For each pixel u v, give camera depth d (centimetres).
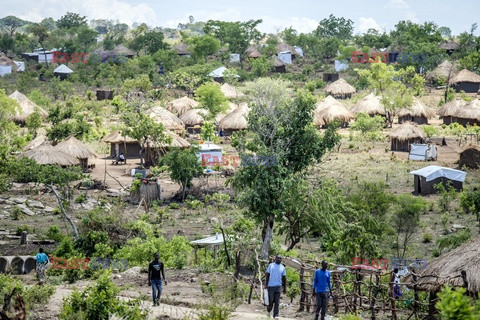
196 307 2022
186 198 5644
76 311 1861
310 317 2159
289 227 3569
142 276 2870
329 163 6725
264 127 3409
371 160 7025
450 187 5591
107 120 9712
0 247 3931
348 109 9919
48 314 1972
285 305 2386
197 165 5631
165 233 4412
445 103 10506
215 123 9312
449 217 4816
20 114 8919
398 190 5728
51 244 4059
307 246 4175
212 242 3503
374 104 9862
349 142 8275
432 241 4253
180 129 8444
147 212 5084
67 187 5531
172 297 2369
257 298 2500
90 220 3834
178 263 3159
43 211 4934
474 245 2316
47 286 2273
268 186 3259
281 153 3322
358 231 3288
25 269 3484
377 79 11081
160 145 6794
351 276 2745
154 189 5512
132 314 1881
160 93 11600
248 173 3328
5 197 5125
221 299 2052
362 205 4144
